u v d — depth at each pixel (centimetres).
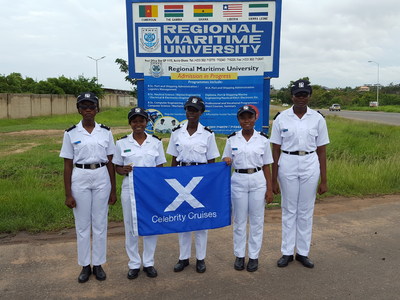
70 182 371
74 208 375
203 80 607
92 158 366
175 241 484
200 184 391
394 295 344
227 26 591
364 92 8900
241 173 399
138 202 376
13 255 434
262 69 602
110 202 395
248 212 408
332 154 1116
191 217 392
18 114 2956
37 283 370
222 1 585
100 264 385
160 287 364
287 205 416
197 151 394
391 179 787
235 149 397
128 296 347
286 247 418
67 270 399
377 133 1725
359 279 377
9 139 1581
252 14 588
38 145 1353
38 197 589
